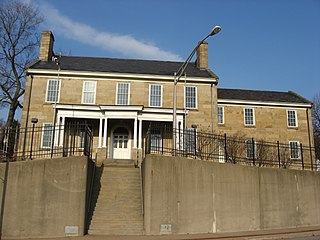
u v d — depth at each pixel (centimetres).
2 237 1207
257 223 1523
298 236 1376
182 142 1808
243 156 2108
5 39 2986
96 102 2555
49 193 1261
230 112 3031
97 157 2339
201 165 1440
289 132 3047
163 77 2644
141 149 2366
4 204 1240
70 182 1276
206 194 1420
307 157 2844
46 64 2673
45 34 2791
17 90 2952
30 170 1276
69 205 1255
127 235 1259
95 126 2494
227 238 1238
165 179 1355
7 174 1267
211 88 2689
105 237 1204
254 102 3062
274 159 2294
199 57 2950
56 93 2519
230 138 2195
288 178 1686
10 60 2991
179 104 2616
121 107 2402
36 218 1236
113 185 1625
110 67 2773
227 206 1459
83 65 2758
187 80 2664
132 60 3103
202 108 2633
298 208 1677
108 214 1388
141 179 1661
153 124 2534
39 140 2373
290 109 3117
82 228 1239
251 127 3009
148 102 2606
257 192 1563
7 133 1580
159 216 1311
